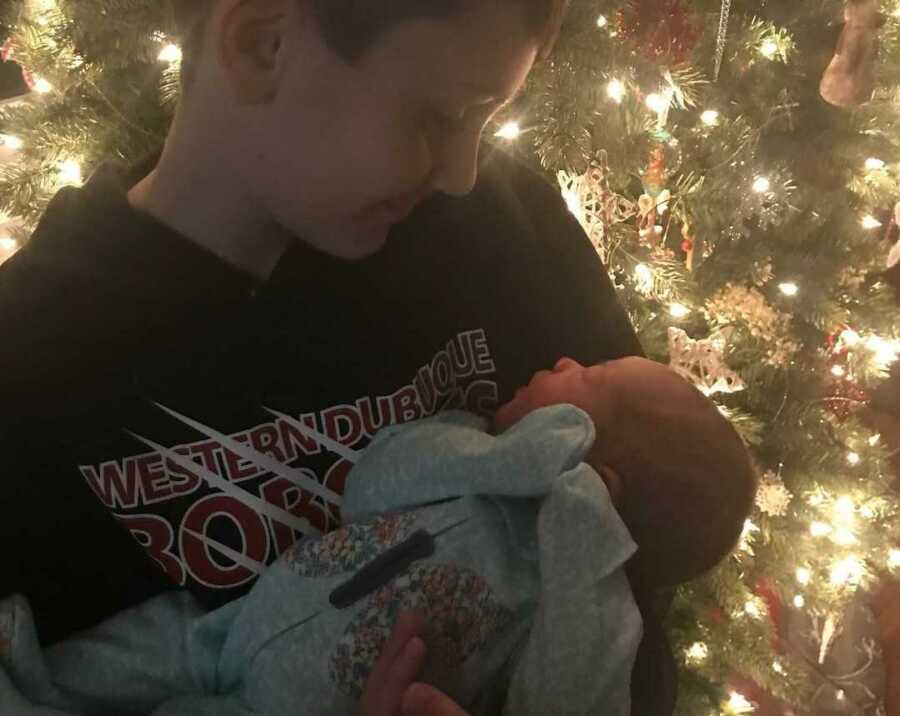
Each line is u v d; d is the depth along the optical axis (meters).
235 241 0.59
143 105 1.21
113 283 0.57
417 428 0.68
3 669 0.58
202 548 0.64
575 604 0.62
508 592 0.65
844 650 1.72
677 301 1.29
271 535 0.65
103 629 0.64
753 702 1.64
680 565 0.77
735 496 0.77
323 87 0.47
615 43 1.07
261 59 0.48
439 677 0.62
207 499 0.63
